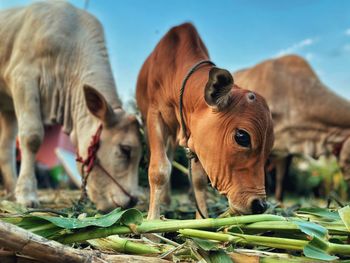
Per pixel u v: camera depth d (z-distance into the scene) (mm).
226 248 867
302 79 2771
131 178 1603
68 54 1810
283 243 844
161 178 1182
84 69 1793
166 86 1244
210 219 880
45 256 728
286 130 2730
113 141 1595
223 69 959
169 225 877
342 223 933
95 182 1601
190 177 1210
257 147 972
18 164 3342
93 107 1570
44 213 1222
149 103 1319
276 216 890
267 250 948
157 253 873
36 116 1765
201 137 1035
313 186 3787
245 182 974
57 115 1820
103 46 1886
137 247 875
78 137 1710
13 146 2135
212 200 1925
